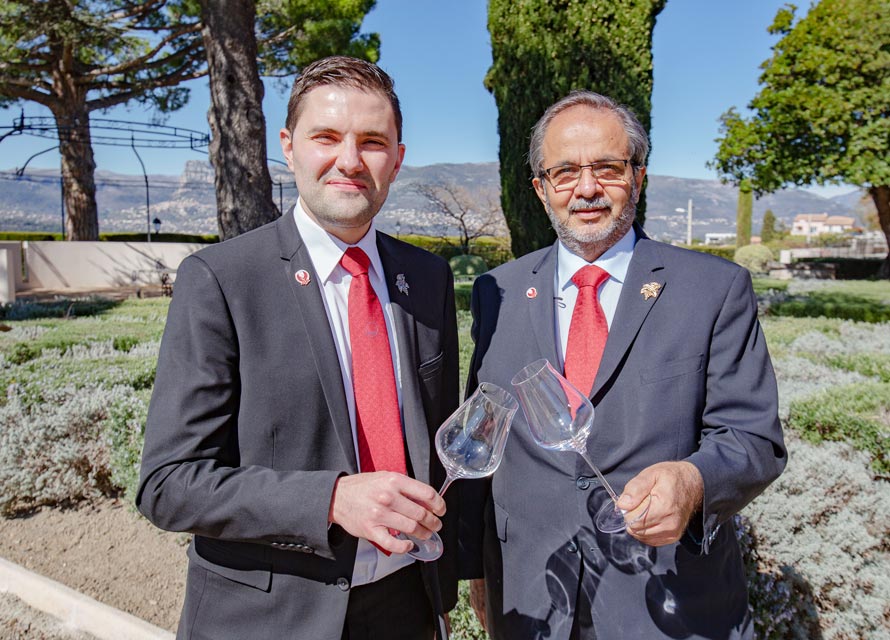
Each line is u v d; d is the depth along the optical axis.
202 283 1.47
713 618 1.63
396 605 1.67
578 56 6.89
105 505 4.32
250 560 1.50
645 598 1.64
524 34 7.09
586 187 1.78
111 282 23.20
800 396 4.05
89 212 24.19
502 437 1.49
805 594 2.52
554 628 1.70
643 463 1.66
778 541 2.56
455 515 1.82
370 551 1.59
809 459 2.84
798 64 18.30
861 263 22.78
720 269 1.75
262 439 1.48
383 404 1.58
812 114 17.84
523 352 1.88
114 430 4.09
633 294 1.76
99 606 3.13
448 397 1.81
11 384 4.80
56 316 11.71
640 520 1.34
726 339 1.67
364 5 20.03
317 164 1.49
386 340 1.63
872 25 17.19
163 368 1.45
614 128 1.79
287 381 1.49
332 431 1.52
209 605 1.54
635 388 1.70
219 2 6.55
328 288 1.62
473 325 2.05
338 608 1.48
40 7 17.19
